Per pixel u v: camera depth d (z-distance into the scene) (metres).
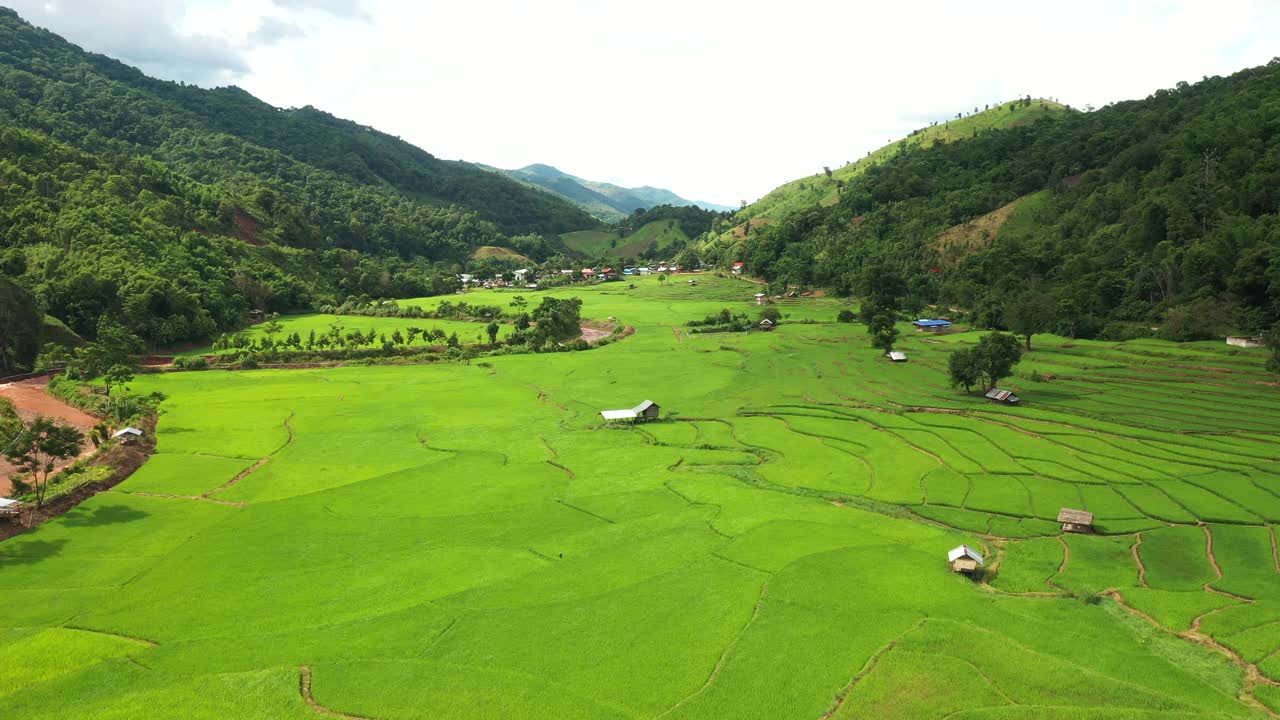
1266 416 104.38
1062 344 168.12
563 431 116.88
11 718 44.44
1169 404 113.50
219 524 77.50
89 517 79.31
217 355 177.12
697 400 135.88
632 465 97.88
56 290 174.50
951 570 63.47
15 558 68.50
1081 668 47.88
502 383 154.88
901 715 43.84
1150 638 52.19
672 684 47.69
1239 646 50.03
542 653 51.38
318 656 51.12
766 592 59.56
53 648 52.41
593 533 74.44
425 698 46.00
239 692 46.53
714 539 71.88
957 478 87.69
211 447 106.56
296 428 117.69
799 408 125.19
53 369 154.50
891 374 149.88
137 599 60.62
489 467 97.81
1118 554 66.25
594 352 191.38
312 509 82.06
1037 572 63.16
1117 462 89.25
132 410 117.69
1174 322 159.00
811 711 44.62
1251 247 163.38
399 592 61.62
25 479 88.50
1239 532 68.81
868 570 63.25
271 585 63.19
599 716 44.28
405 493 87.50
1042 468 89.12
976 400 124.31
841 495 85.12
